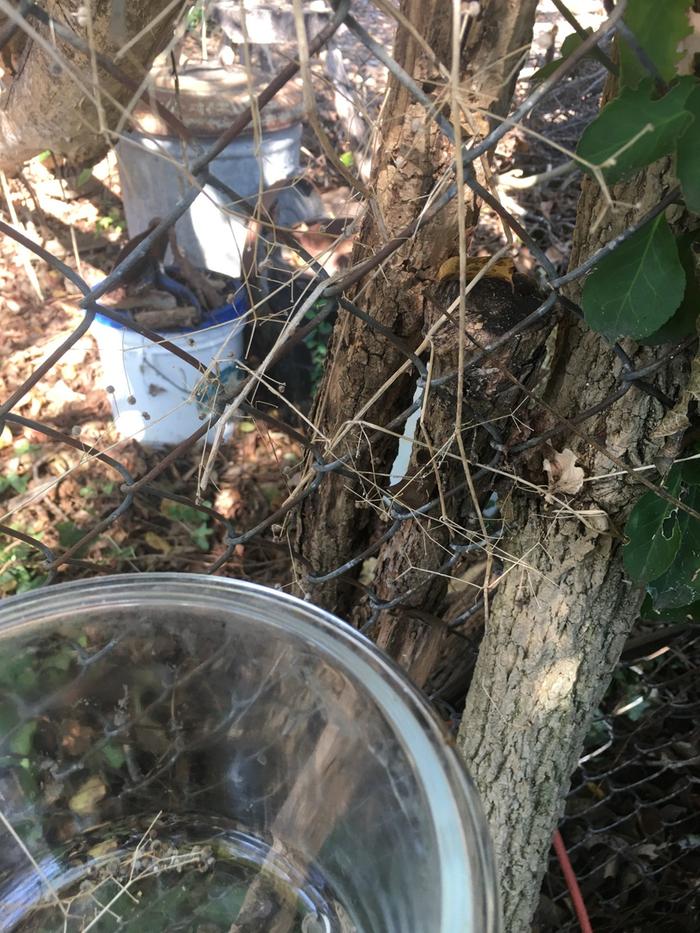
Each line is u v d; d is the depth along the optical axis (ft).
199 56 7.81
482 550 3.06
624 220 2.18
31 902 2.54
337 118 8.20
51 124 3.02
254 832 2.71
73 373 8.17
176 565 6.63
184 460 7.32
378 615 3.31
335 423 2.98
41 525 6.76
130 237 8.28
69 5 2.16
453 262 2.38
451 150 2.20
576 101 9.35
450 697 3.86
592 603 2.77
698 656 5.12
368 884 2.24
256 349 6.95
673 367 2.31
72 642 2.33
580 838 4.80
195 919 2.49
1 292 8.96
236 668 2.43
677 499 2.38
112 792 2.68
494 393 2.38
